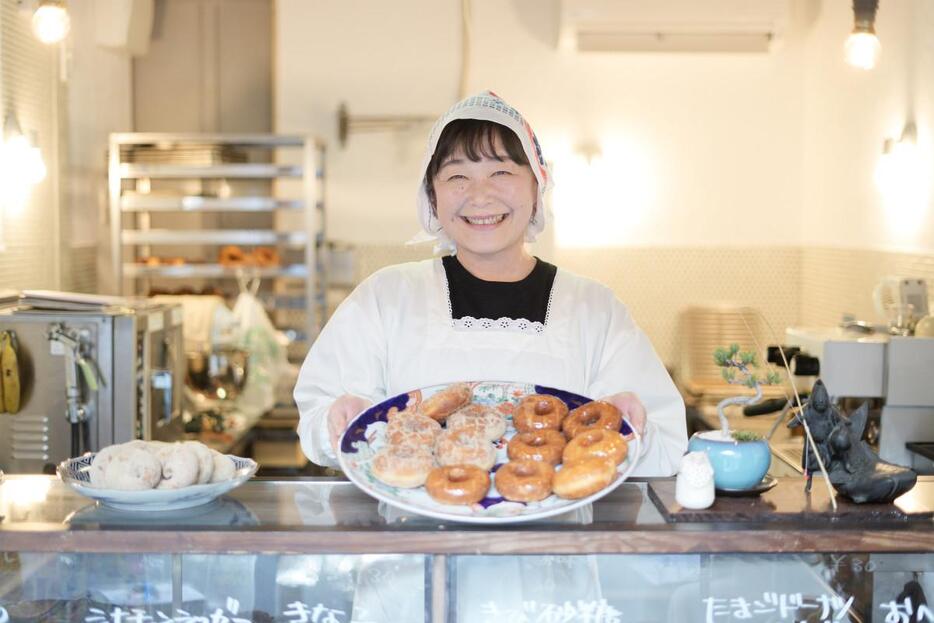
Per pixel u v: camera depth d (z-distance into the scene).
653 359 1.91
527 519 1.36
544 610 1.44
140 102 5.60
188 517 1.46
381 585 1.43
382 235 5.59
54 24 3.50
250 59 5.59
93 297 3.37
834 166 5.02
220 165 4.71
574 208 5.56
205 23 5.57
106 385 3.17
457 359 1.84
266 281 5.55
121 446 1.57
